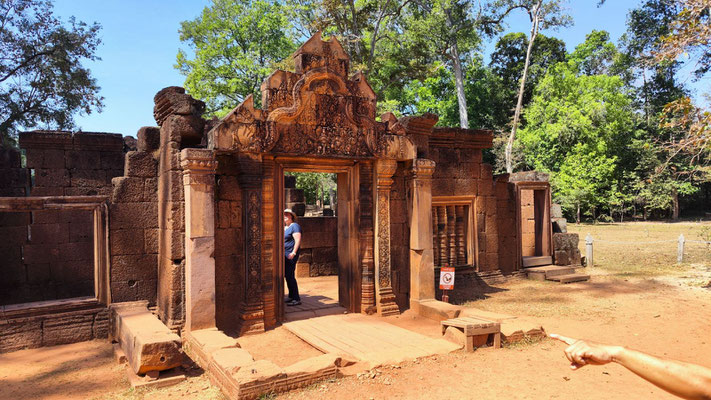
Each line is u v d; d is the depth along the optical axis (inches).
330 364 201.3
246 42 1195.3
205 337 241.6
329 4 864.9
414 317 324.2
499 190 509.0
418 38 1050.7
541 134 1342.3
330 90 310.2
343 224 343.9
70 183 420.2
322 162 321.1
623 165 1472.7
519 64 1558.8
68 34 770.2
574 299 400.2
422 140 364.2
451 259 461.7
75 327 285.6
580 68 1585.9
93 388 209.0
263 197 293.6
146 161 310.2
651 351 256.1
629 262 605.6
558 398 183.6
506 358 231.5
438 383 198.4
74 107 816.9
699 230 1057.5
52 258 408.8
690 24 429.7
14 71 740.0
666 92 1476.4
